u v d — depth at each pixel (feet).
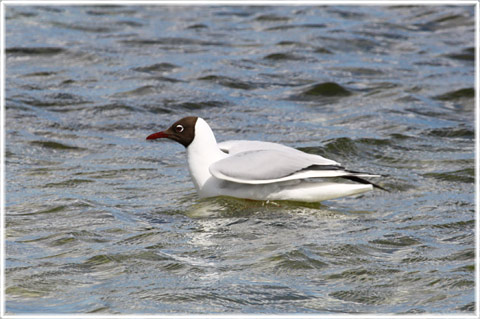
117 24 86.84
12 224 36.52
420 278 30.42
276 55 76.23
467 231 36.35
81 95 62.75
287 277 30.55
